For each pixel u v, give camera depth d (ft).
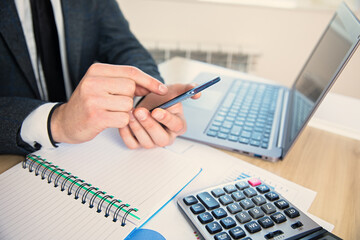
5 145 1.50
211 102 2.18
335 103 2.41
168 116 1.51
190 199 1.22
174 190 1.31
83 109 1.40
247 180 1.36
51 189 1.30
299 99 1.99
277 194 1.26
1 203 1.21
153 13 4.63
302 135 1.88
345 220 1.23
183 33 4.83
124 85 1.43
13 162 1.52
